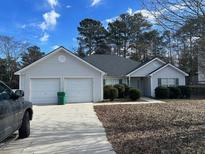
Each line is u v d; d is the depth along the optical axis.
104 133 10.84
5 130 7.49
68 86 26.67
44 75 26.27
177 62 41.41
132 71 33.94
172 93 30.66
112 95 27.84
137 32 59.25
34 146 8.84
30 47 58.19
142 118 14.63
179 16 9.06
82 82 26.95
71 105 23.86
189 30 8.66
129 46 60.75
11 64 54.41
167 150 7.88
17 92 9.12
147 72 34.41
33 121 14.55
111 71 34.66
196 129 11.07
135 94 28.05
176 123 12.74
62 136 10.38
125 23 60.34
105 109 19.95
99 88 27.22
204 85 35.44
